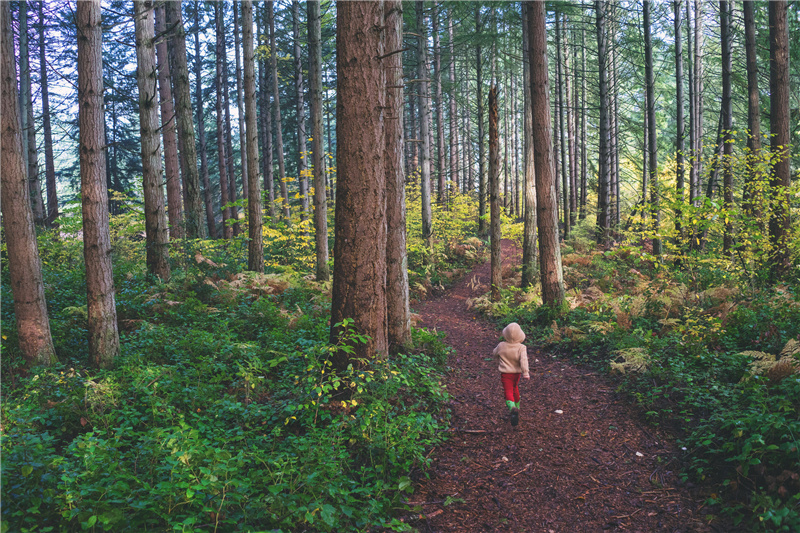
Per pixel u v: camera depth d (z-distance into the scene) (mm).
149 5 10258
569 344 8852
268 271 14445
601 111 19219
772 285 9836
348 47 5656
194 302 9203
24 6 15930
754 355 5379
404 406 5605
